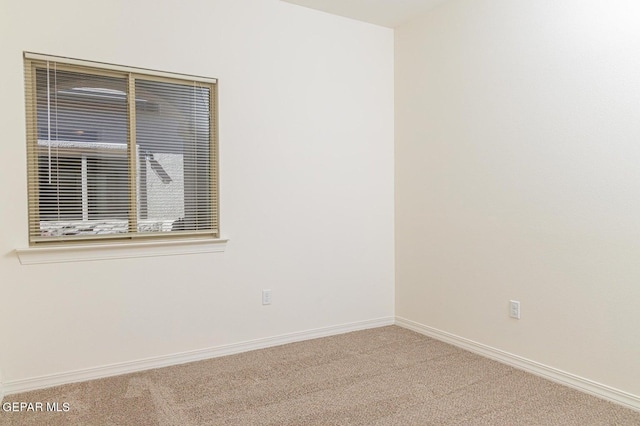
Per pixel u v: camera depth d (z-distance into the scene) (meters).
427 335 3.59
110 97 2.77
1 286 2.46
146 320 2.85
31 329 2.53
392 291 3.91
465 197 3.24
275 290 3.34
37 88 2.57
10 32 2.45
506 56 2.92
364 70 3.73
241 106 3.15
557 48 2.61
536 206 2.75
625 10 2.29
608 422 2.15
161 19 2.86
